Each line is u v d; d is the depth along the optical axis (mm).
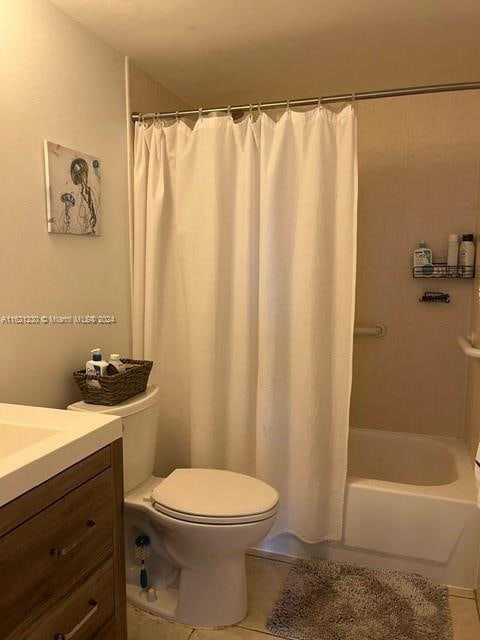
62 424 1233
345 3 1677
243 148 2021
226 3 1673
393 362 2791
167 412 2268
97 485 1207
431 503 1981
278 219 1981
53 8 1682
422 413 2775
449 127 2588
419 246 2658
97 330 1991
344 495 2072
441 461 2605
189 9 1713
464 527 1953
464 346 2174
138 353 2225
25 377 1635
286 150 1960
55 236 1736
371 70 2256
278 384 2072
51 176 1685
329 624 1749
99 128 1953
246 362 2090
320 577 2002
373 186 2719
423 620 1772
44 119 1664
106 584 1265
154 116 2113
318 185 1909
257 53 2074
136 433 1818
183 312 2207
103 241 2008
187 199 2092
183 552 1741
